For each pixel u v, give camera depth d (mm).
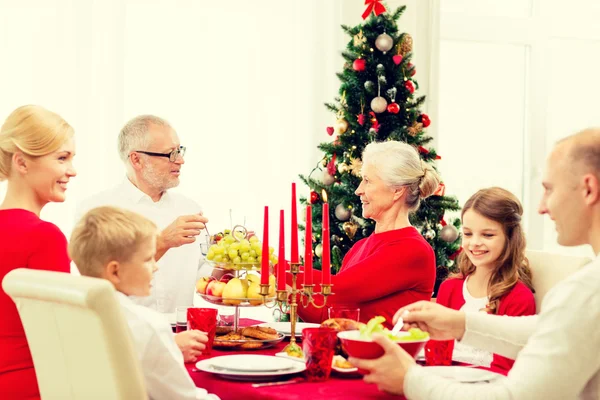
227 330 2209
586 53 5453
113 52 4363
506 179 5293
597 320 1379
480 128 5230
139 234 1746
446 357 1889
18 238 1848
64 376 1584
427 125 4152
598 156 1441
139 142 3074
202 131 4578
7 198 2006
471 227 2412
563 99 5414
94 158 4309
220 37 4613
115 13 4371
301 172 4742
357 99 4109
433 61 4879
